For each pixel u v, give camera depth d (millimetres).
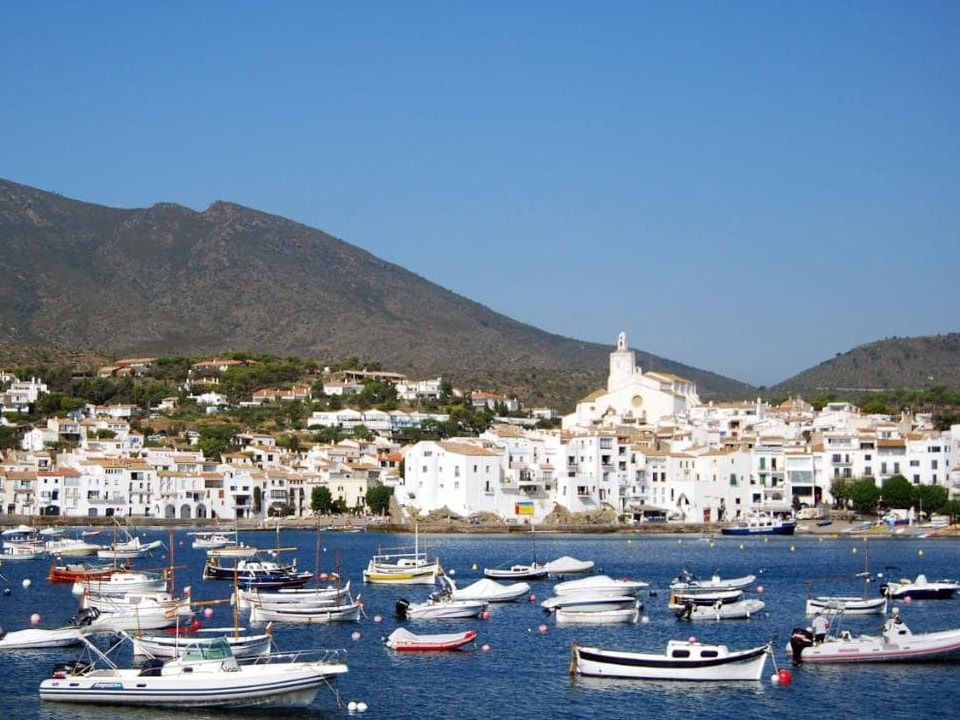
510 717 103500
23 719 100688
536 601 170250
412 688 113000
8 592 177250
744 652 115188
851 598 160875
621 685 114188
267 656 111312
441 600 156625
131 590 171375
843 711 105125
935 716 103812
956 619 150750
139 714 102500
